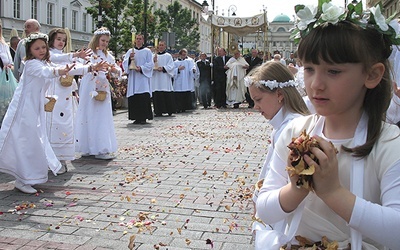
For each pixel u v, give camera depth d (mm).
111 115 8172
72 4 42188
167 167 7379
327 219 1601
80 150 8078
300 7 1540
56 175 6742
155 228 4547
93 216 4945
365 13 1497
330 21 1453
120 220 4793
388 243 1411
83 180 6547
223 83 18938
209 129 12000
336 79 1470
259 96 2793
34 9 37219
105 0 27203
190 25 46312
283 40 61312
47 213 5043
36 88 5855
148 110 13141
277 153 1782
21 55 8469
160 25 37500
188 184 6281
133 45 12742
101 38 8109
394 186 1448
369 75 1505
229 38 26188
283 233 1743
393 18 1531
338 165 1537
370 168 1514
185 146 9336
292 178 1487
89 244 4160
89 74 8000
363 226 1413
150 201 5469
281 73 2762
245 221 4742
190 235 4363
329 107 1515
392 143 1490
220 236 4332
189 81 17281
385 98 1566
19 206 5219
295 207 1585
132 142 9859
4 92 7629
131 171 7102
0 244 4148
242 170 7152
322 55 1456
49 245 4133
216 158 8102
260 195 1748
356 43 1436
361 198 1455
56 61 6633
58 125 6902
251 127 12383
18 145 5770
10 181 6520
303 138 1450
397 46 1639
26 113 5797
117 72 8180
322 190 1444
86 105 8031
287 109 2760
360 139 1536
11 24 34250
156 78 15344
